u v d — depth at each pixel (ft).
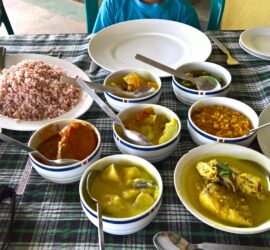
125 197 1.88
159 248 1.74
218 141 2.23
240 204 1.86
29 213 1.98
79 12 10.73
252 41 3.84
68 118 2.62
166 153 2.22
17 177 2.22
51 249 1.78
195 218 1.94
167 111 2.46
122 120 2.47
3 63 3.26
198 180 2.05
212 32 4.00
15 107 2.68
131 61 3.43
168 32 3.84
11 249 1.79
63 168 1.98
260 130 2.50
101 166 2.04
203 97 2.72
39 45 3.74
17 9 10.85
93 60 3.32
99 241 1.67
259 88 3.12
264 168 2.07
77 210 1.99
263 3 7.58
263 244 1.81
